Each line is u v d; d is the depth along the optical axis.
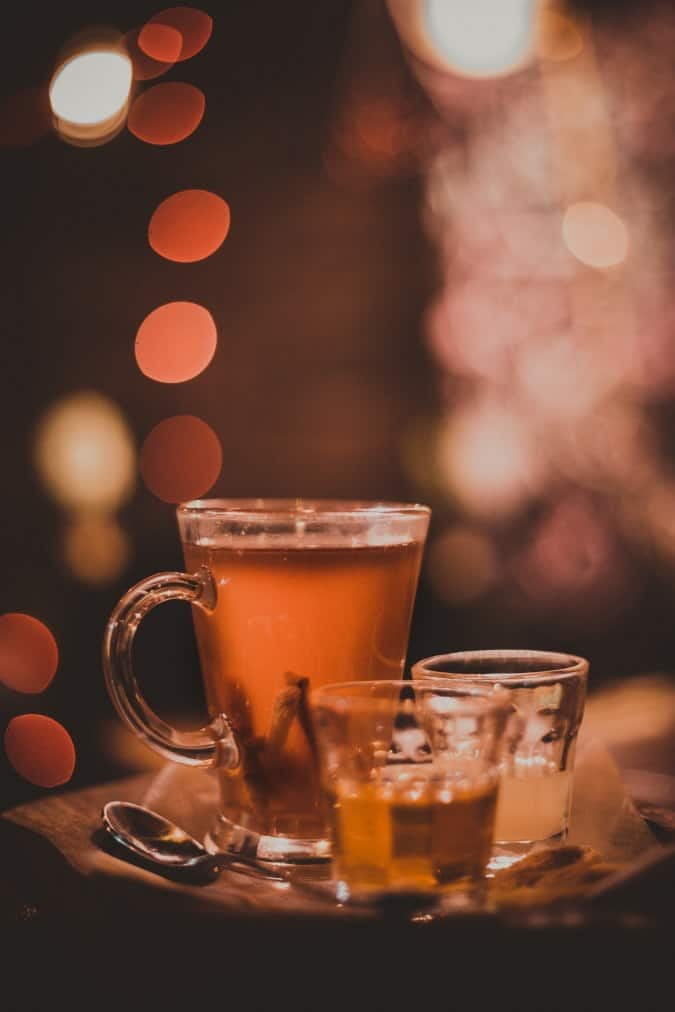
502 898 0.63
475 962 0.57
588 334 2.18
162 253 1.96
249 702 0.73
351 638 0.73
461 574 2.29
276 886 0.69
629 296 2.15
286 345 2.26
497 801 0.67
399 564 0.74
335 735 0.66
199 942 0.59
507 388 2.24
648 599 2.26
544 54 2.01
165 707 1.97
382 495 2.31
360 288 2.26
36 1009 0.64
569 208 2.10
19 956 0.66
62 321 2.12
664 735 1.07
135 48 1.86
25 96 1.92
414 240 2.25
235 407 2.26
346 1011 0.57
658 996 0.57
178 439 2.08
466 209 2.17
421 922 0.59
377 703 0.66
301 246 2.23
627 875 0.61
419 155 2.16
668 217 2.08
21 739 1.80
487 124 2.12
